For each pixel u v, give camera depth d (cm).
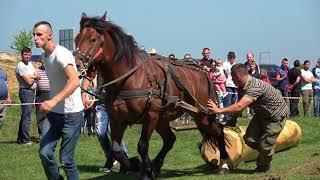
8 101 1198
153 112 739
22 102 1199
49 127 593
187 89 808
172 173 880
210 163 912
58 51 573
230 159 888
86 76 705
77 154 1064
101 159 1026
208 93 874
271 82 1775
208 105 838
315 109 1830
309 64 1817
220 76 1528
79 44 693
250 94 808
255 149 870
